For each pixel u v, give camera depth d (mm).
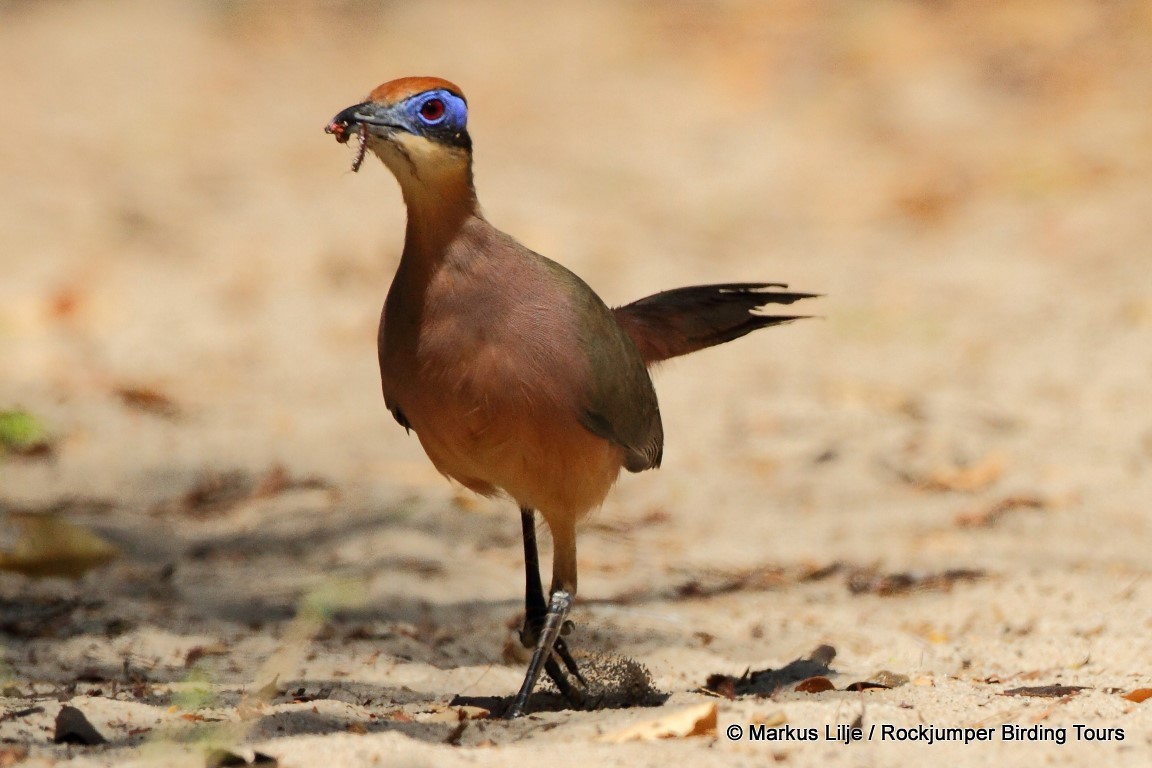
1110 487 12500
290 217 23156
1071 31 29625
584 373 7457
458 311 7320
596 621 9680
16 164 25203
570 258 20672
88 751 6426
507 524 12141
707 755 6238
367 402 15609
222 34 34938
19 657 8594
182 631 9297
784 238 21906
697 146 26703
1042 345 16531
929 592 10234
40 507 12156
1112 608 9516
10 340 17094
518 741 6715
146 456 13555
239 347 17438
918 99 27641
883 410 14898
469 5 36375
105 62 32469
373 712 7445
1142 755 6328
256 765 6141
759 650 9117
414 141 7199
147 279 19891
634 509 12562
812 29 31984
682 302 9008
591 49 32594
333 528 11789
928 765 6207
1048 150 24328
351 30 34938
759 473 13383
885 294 18969
